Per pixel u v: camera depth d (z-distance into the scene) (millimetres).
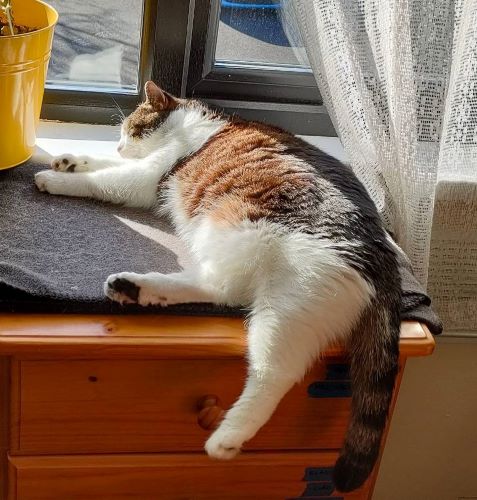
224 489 1099
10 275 946
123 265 1040
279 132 1266
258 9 1345
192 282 997
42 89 1180
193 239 1129
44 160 1274
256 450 1077
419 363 1421
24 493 1038
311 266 989
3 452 1020
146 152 1328
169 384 992
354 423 987
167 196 1228
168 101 1347
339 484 1013
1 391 976
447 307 1312
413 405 1472
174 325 959
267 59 1401
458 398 1468
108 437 1020
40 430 994
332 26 1085
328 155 1218
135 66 1404
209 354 951
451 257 1277
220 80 1400
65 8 1319
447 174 1209
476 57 1094
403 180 1109
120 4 1330
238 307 1013
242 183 1123
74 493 1054
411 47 1043
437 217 1240
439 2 1030
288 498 1124
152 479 1067
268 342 965
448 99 1098
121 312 958
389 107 1095
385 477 1547
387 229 1195
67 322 931
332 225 1032
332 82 1129
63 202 1179
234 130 1279
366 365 983
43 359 939
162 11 1310
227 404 1025
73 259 1031
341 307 981
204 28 1341
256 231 1042
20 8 1210
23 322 918
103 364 961
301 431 1067
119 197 1227
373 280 999
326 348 993
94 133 1409
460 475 1550
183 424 1029
